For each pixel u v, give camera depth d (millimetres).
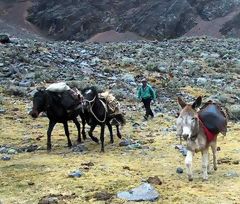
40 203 8445
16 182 9922
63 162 11633
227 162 11469
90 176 10227
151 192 8828
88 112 13156
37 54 31953
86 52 36250
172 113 20422
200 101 9117
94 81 26344
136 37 121875
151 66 32344
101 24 124625
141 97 18797
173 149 13109
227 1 133250
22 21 122438
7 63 27984
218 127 9500
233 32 120438
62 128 16734
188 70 33594
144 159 11945
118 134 14883
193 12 130625
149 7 130000
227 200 8570
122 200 8625
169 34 123562
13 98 21547
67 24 123188
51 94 13133
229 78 32000
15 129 16219
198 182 9703
